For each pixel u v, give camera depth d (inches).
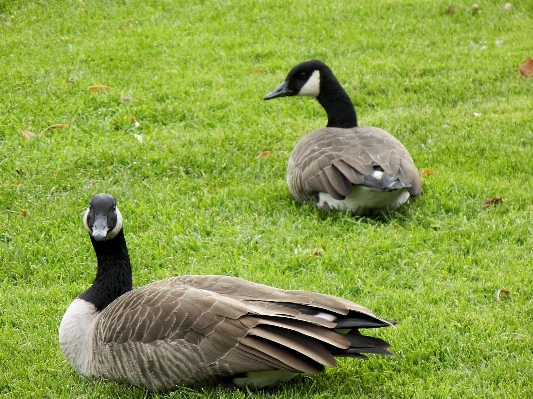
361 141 478.9
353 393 301.6
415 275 407.5
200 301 286.5
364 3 893.2
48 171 543.2
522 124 609.3
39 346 350.0
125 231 466.0
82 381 313.7
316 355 266.4
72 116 644.1
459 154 565.9
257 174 547.8
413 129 614.2
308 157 476.1
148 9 893.2
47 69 733.9
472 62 735.7
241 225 470.3
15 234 458.0
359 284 398.0
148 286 316.2
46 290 404.8
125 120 634.2
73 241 450.9
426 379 315.3
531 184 513.7
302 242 446.9
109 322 297.9
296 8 887.7
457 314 362.9
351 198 466.0
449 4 871.7
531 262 414.6
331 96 556.4
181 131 623.5
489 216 470.9
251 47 795.4
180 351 281.1
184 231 460.8
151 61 762.2
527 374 311.0
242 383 295.6
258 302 287.7
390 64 735.1
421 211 480.1
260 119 643.5
